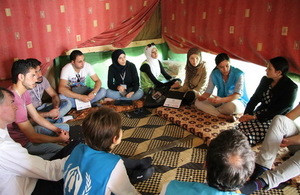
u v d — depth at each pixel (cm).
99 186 123
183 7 374
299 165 177
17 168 143
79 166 127
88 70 338
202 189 110
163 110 314
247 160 105
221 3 318
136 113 324
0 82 313
